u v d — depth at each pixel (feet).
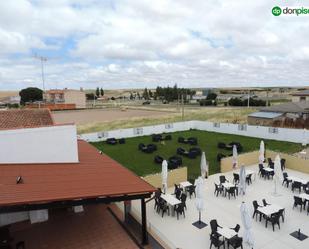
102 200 32.22
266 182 63.62
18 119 54.19
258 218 46.75
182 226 45.42
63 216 45.21
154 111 254.88
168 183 61.57
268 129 112.57
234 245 36.78
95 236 39.37
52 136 42.50
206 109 260.01
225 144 98.43
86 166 43.45
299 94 189.37
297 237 41.04
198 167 77.77
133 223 41.27
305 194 50.39
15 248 36.11
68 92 320.50
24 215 43.37
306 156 83.30
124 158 89.66
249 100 277.85
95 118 205.87
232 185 56.44
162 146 105.81
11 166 39.65
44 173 38.34
